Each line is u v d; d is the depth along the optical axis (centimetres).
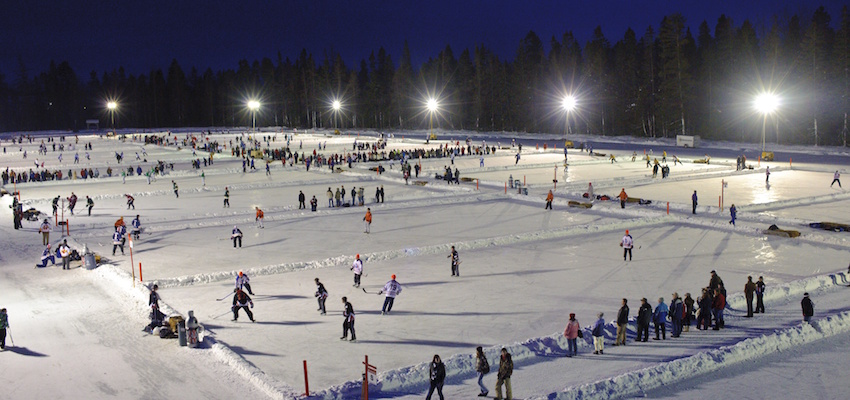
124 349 1786
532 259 2767
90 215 4200
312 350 1739
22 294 2381
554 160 7262
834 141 9356
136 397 1469
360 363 1639
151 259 2895
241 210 4256
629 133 12444
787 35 10156
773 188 4775
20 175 6481
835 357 1636
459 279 2466
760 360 1627
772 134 9950
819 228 3231
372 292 2306
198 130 15900
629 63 12019
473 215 3941
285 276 2570
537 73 13575
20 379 1580
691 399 1411
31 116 19375
